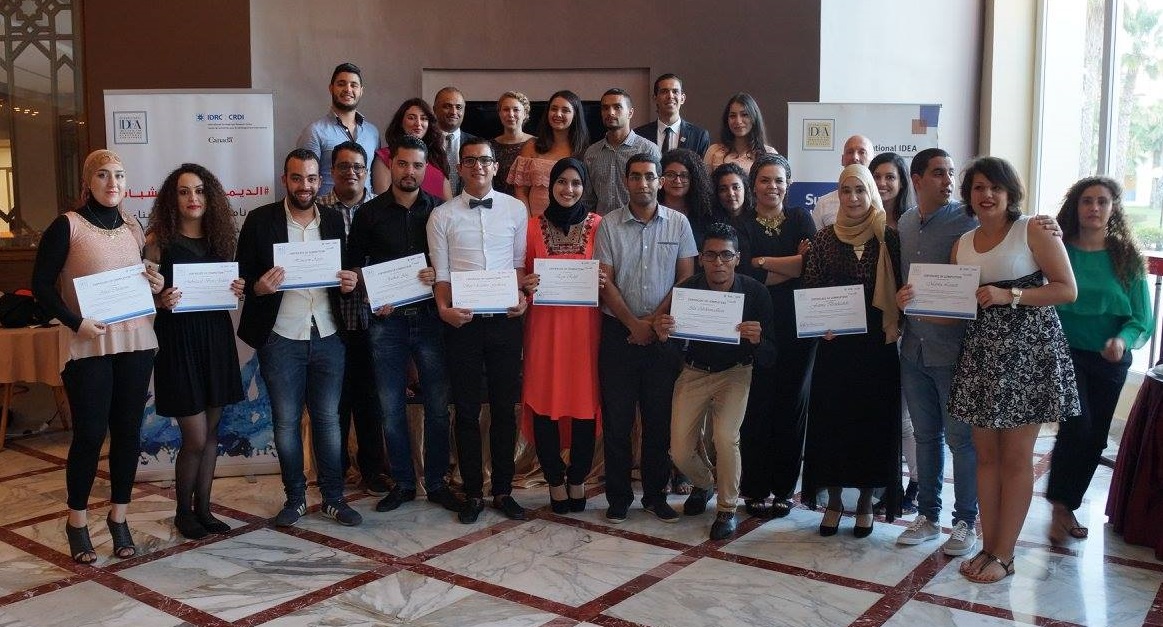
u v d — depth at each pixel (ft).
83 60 21.77
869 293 12.72
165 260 12.87
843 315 12.49
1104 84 21.44
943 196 12.44
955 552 12.50
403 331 14.19
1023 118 23.45
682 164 14.32
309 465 17.25
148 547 13.23
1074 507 13.17
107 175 11.96
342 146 14.79
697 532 13.65
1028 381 11.28
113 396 12.51
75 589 11.72
